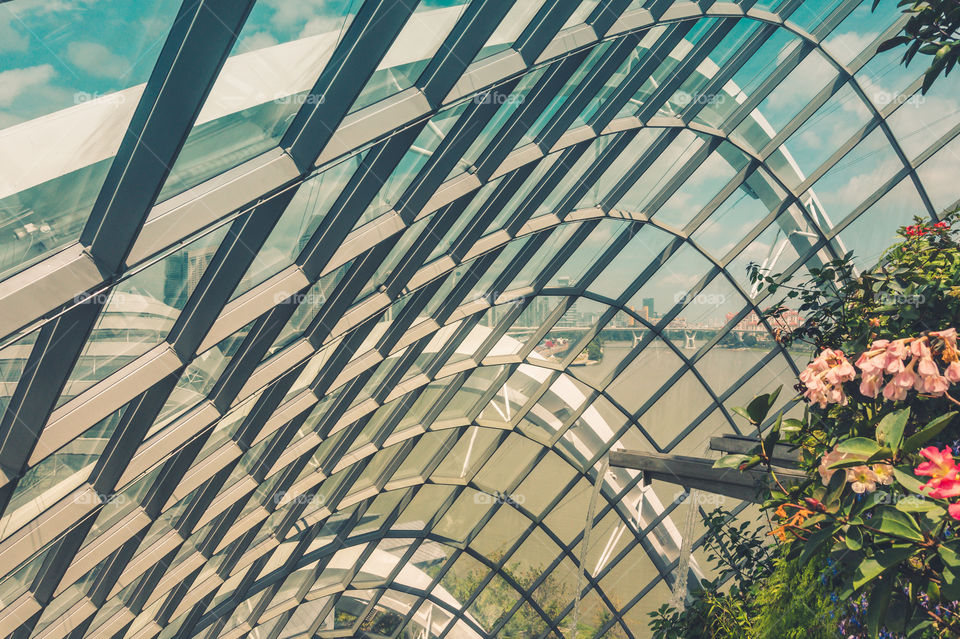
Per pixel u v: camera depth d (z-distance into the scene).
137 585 15.94
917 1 5.07
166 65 7.00
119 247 7.65
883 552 3.06
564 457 23.55
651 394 22.69
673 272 20.20
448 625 28.98
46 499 10.43
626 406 22.86
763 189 18.75
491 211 14.70
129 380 9.66
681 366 22.12
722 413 23.19
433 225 13.86
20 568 11.27
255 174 9.00
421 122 10.73
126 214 7.50
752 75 16.58
